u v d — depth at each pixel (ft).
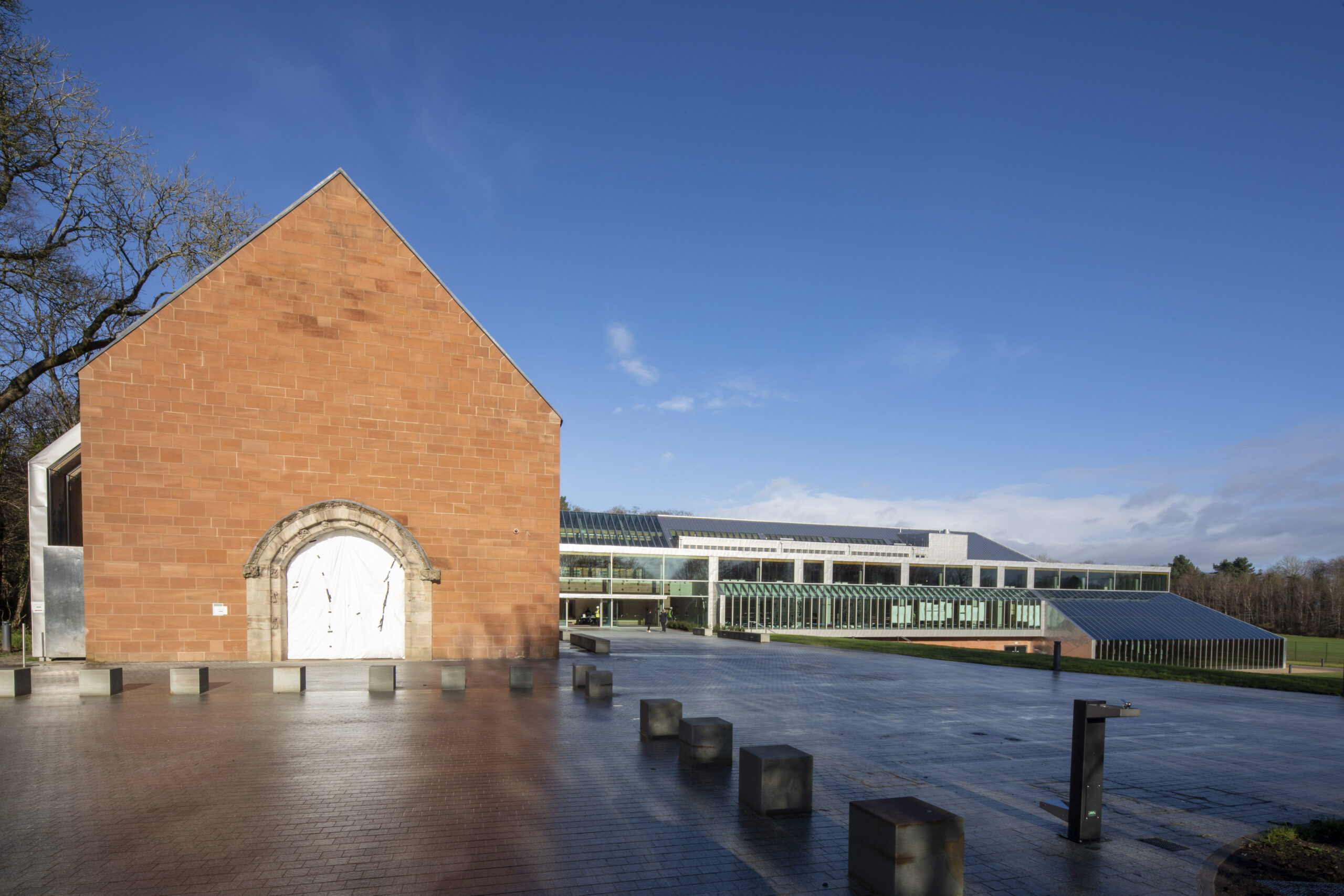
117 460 61.93
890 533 228.22
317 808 25.73
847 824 25.05
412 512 69.92
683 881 20.16
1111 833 25.08
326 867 20.67
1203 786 31.63
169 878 19.88
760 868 21.09
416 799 26.86
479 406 72.64
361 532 68.44
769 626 168.76
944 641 184.34
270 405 66.23
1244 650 180.75
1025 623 191.11
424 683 54.75
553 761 32.65
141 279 98.89
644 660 77.10
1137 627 181.37
